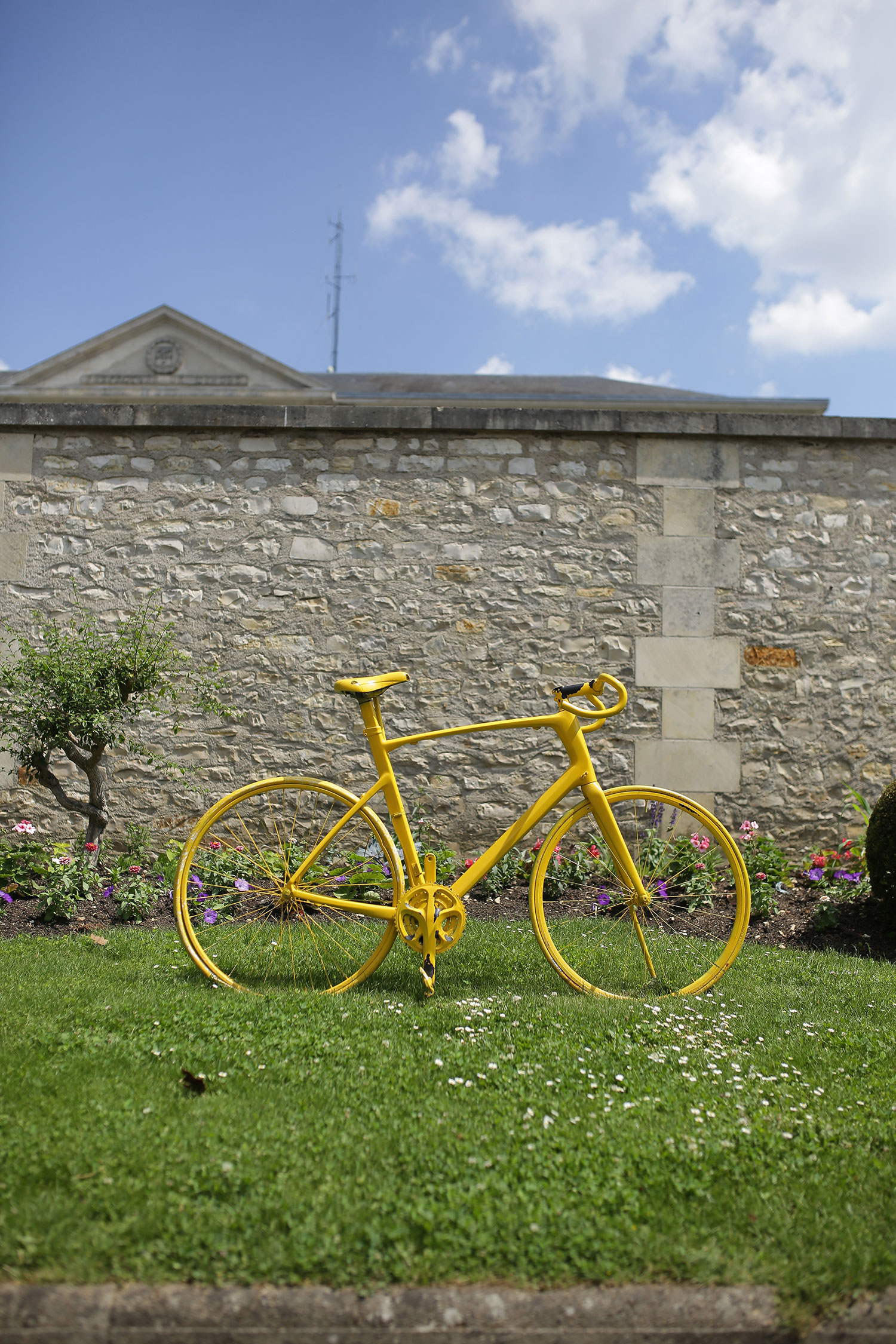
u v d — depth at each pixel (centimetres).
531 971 323
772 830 499
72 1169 175
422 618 495
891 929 397
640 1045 251
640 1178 181
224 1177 174
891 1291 153
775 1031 268
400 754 488
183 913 309
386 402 1441
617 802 323
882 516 512
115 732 431
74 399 1464
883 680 507
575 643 498
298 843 454
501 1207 168
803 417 501
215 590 491
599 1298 150
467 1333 147
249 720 488
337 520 496
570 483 502
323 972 318
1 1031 244
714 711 500
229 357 1500
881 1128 205
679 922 400
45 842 477
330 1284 150
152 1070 224
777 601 505
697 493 505
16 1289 146
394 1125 199
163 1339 145
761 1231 166
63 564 490
